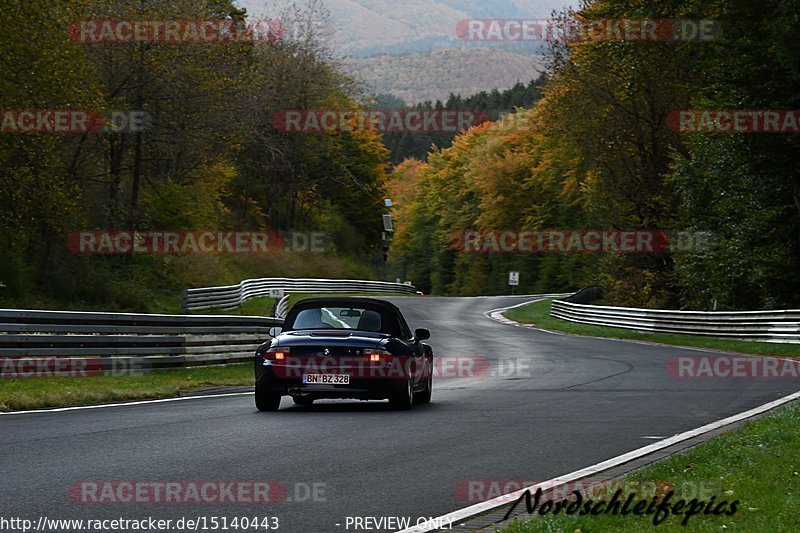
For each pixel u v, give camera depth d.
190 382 38.16
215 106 96.88
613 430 25.11
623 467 19.28
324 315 31.11
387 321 30.86
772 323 63.78
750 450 19.44
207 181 119.06
